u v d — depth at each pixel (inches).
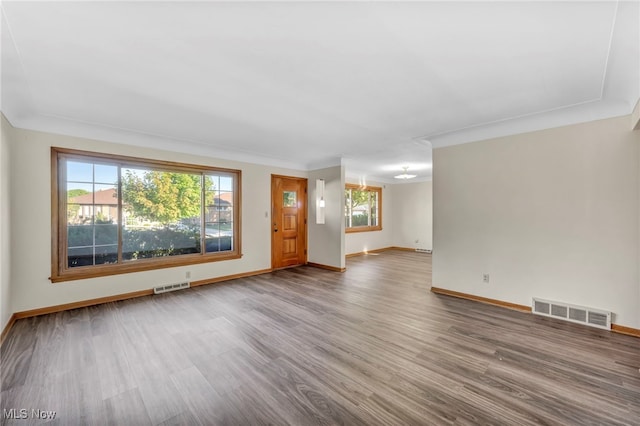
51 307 128.0
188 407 66.9
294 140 165.9
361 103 109.2
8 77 86.1
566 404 67.4
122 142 148.9
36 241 124.6
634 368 82.9
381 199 341.1
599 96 102.4
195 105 110.9
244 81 90.7
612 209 110.3
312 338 103.4
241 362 86.9
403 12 58.6
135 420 62.6
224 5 56.3
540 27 63.6
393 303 143.6
